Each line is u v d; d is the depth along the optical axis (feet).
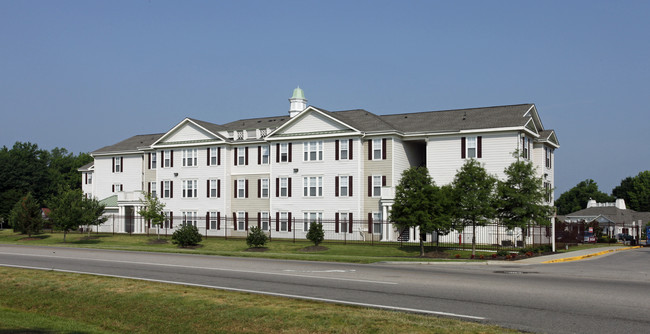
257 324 36.01
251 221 180.24
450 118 162.30
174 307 42.19
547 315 37.86
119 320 40.70
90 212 169.58
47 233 194.08
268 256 94.58
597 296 46.01
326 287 51.65
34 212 178.50
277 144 174.40
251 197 182.29
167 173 196.44
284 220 171.32
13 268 69.26
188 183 192.03
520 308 40.47
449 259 97.25
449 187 117.50
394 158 156.04
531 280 57.82
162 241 156.56
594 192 418.92
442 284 53.72
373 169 158.30
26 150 336.70
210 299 44.19
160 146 197.06
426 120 165.68
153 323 38.91
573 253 115.34
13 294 51.90
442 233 124.88
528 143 149.89
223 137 186.80
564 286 52.54
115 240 162.71
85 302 46.78
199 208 188.85
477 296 46.03
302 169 168.96
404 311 39.45
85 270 67.82
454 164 150.20
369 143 159.74
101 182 222.89
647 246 173.37
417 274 63.62
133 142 225.15
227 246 140.56
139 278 59.16
